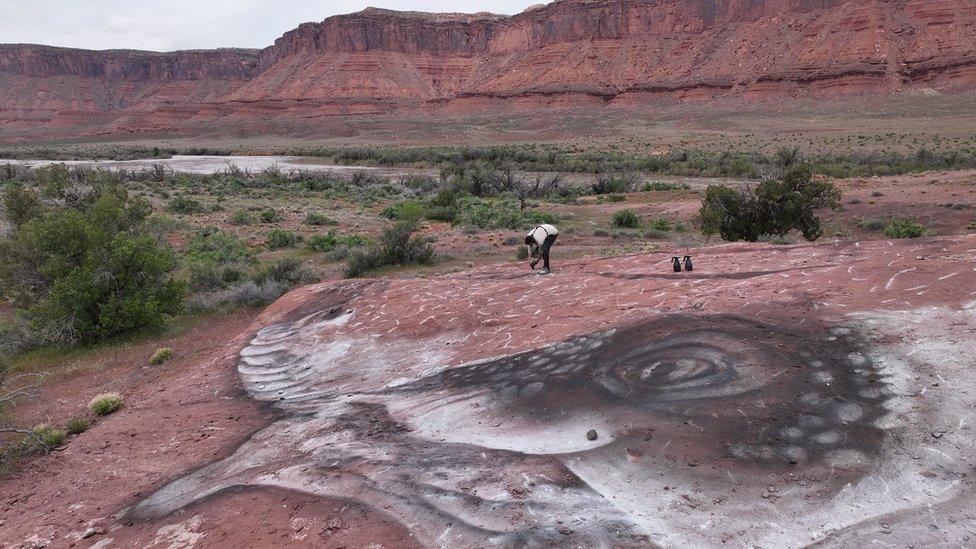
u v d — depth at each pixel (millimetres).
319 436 6758
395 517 4801
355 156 86188
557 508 4535
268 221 33656
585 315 8391
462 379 7426
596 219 32062
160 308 15430
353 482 5430
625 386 6051
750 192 23172
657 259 11234
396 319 10398
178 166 84062
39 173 31953
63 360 13438
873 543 3746
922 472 4223
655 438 5109
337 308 11844
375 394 7750
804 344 6094
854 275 7738
